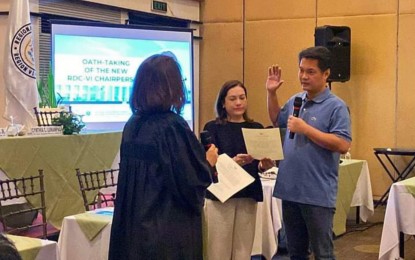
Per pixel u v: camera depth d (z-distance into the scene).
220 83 8.64
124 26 6.49
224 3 8.57
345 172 5.86
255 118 8.46
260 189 3.46
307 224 3.27
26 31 5.16
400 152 6.90
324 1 7.97
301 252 3.41
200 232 2.64
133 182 2.58
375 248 5.43
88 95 6.16
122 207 2.62
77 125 4.96
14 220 4.50
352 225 6.39
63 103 5.94
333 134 3.19
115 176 5.28
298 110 3.37
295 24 8.16
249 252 3.50
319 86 3.29
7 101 5.11
